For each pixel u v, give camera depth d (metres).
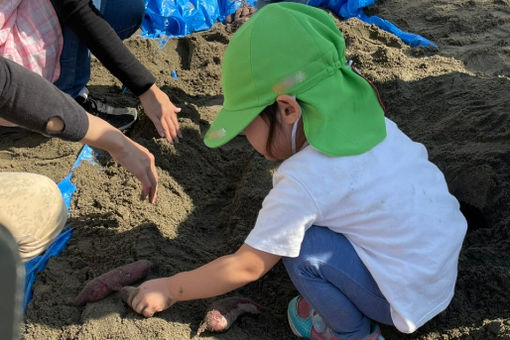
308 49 1.54
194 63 3.51
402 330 1.66
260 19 1.58
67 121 1.66
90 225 2.32
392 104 3.10
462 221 1.77
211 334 1.85
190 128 2.87
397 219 1.60
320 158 1.57
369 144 1.61
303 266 1.65
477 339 1.83
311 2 4.25
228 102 1.65
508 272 2.02
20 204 1.65
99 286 1.91
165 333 1.81
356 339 1.77
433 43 3.84
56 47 2.47
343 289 1.69
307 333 1.85
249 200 2.43
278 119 1.60
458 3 4.40
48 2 2.38
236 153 2.83
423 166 1.73
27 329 1.83
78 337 1.78
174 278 1.75
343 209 1.59
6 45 2.31
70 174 2.58
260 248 1.59
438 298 1.69
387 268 1.62
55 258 2.15
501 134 2.61
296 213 1.55
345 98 1.59
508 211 2.30
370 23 4.10
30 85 1.57
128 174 2.58
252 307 1.95
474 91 3.02
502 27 4.02
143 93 2.49
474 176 2.43
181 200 2.54
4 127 2.87
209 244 2.33
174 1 3.83
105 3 2.76
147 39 3.49
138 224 2.31
